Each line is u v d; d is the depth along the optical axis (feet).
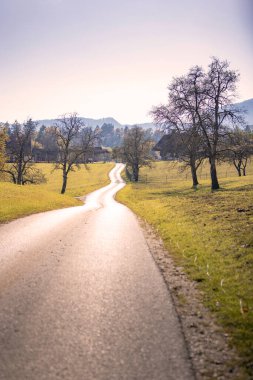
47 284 31.37
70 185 291.38
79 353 20.22
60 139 212.64
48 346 20.89
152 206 100.83
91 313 25.40
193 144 143.64
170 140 168.14
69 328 23.12
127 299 28.09
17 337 21.85
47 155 450.30
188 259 39.93
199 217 65.10
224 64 128.06
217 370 18.67
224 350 20.47
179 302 27.55
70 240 50.52
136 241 50.67
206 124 132.36
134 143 294.05
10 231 56.80
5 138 171.63
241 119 128.67
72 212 91.76
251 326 22.93
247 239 43.42
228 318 24.31
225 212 65.92
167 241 50.52
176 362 19.39
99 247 46.32
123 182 302.86
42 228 60.54
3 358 19.62
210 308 26.11
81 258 40.50
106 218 77.92
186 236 51.31
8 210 80.79
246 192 102.12
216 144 133.08
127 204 130.41
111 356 19.95
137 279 33.09
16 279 32.55
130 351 20.45
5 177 206.28
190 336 22.15
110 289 30.37
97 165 458.91
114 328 23.17
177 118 160.15
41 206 99.35
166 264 38.68
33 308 26.13
